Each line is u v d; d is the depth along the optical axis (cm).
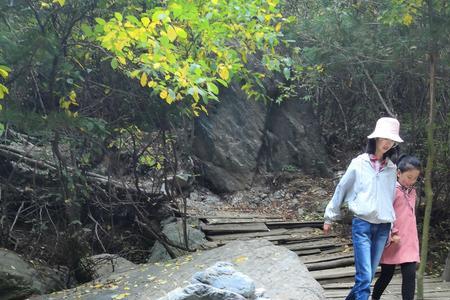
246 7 546
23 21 488
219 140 1098
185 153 966
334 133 1202
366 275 392
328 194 1030
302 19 724
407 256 425
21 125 481
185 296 306
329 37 639
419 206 775
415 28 552
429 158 362
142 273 539
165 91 470
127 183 794
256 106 1138
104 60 578
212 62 567
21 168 701
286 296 429
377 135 402
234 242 601
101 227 725
